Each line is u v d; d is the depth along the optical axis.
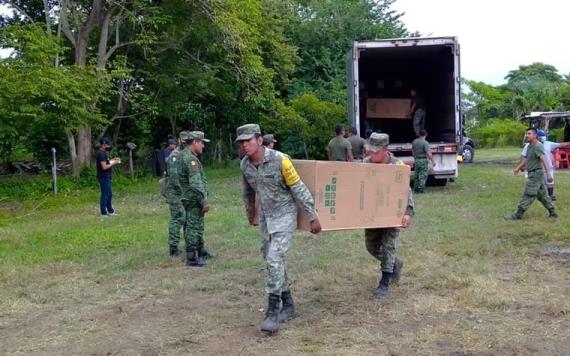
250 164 5.19
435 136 17.25
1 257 8.50
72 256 8.45
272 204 5.08
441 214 10.88
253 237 9.38
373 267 7.17
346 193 5.28
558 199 12.27
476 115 48.78
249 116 26.78
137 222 11.48
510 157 29.34
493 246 8.00
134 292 6.54
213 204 13.70
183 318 5.60
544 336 4.80
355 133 13.55
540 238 8.51
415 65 17.88
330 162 5.16
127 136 26.95
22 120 15.70
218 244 8.88
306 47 28.17
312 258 7.72
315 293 6.22
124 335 5.19
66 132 18.77
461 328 5.03
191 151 7.55
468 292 5.96
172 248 8.20
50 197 16.42
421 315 5.41
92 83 16.31
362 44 14.73
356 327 5.14
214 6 19.16
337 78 27.48
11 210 14.66
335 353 4.58
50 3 21.22
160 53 22.19
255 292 6.41
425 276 6.66
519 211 9.98
